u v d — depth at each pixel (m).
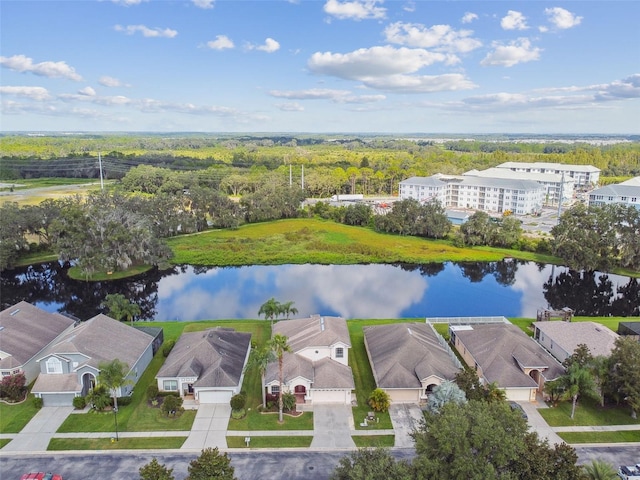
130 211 114.88
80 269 99.00
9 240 101.19
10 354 50.94
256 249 117.94
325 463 39.66
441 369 49.88
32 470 38.59
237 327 69.12
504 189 164.88
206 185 185.38
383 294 88.94
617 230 101.75
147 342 56.94
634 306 84.94
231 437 43.12
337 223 150.38
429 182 173.50
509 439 31.00
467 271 106.62
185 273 103.56
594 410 47.53
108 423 45.03
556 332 59.97
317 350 52.50
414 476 30.39
